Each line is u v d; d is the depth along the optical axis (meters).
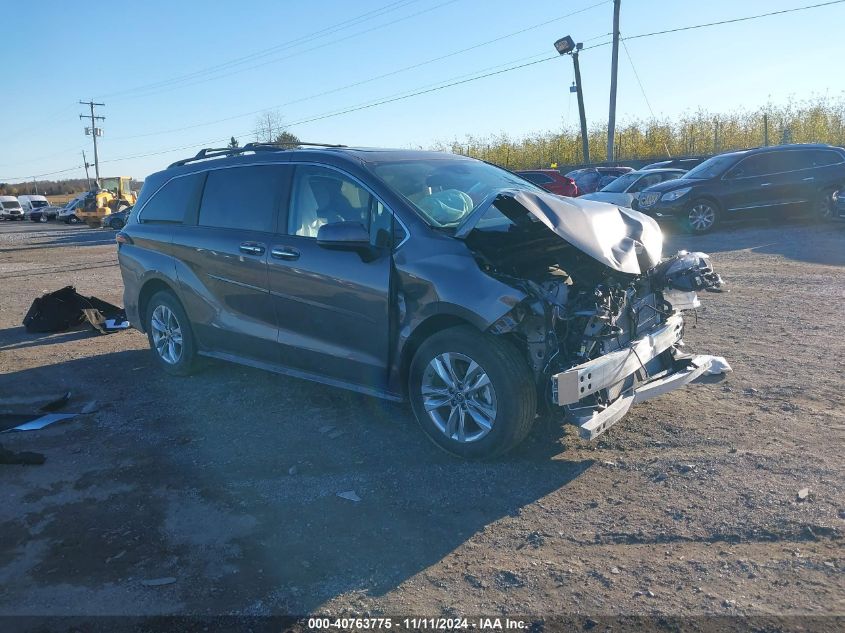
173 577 3.30
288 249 5.07
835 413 4.75
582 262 4.43
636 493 3.86
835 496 3.67
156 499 4.09
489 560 3.33
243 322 5.54
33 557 3.54
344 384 4.95
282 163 5.37
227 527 3.74
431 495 3.97
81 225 43.75
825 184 15.40
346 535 3.61
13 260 19.73
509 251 4.49
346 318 4.76
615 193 17.61
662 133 34.59
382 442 4.71
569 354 4.18
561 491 3.93
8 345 8.25
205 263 5.74
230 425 5.16
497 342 4.08
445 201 4.80
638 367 4.36
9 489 4.30
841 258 10.84
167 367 6.40
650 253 4.56
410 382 4.48
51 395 6.18
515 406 4.05
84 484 4.33
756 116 32.59
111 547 3.60
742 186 15.20
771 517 3.53
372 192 4.75
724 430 4.57
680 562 3.23
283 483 4.20
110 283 13.54
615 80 28.89
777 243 13.00
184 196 6.15
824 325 6.97
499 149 39.22
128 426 5.27
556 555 3.34
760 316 7.46
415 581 3.20
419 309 4.33
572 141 37.56
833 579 3.02
